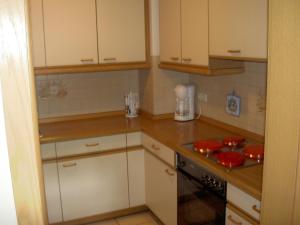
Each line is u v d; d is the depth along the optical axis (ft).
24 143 2.03
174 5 9.12
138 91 11.66
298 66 4.03
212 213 6.79
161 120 10.61
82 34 9.48
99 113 11.32
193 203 7.54
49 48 9.20
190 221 7.77
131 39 10.07
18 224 2.12
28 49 1.95
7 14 1.87
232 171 6.19
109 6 9.64
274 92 4.42
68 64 9.47
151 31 10.19
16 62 1.93
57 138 8.94
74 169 9.32
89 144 9.37
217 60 7.99
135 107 11.26
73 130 9.61
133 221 10.11
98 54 9.77
